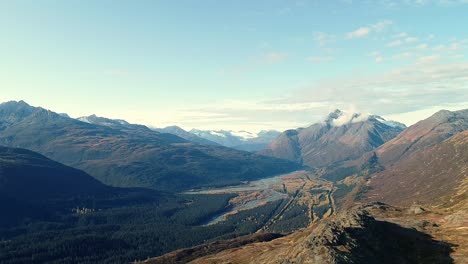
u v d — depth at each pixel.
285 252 128.75
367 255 109.44
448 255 113.06
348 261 102.38
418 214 189.50
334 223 125.38
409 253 117.50
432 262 109.94
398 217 185.38
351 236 116.19
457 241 124.69
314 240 115.00
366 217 131.12
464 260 107.06
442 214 177.12
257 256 165.12
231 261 172.12
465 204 181.62
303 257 108.00
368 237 118.88
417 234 134.25
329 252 105.88
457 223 147.00
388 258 112.19
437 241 126.88
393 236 128.12
